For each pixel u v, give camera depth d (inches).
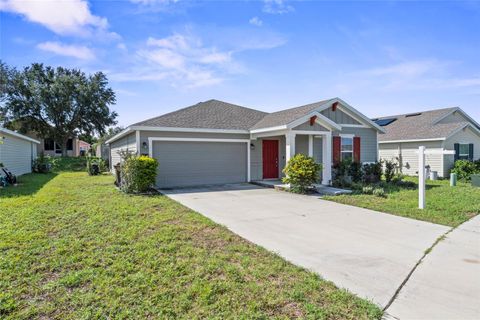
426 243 208.8
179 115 562.3
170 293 130.3
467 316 118.0
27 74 1261.1
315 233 231.6
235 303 123.9
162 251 179.8
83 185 510.3
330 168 504.7
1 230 217.0
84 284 138.0
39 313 115.2
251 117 618.8
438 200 370.6
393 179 530.6
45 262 161.0
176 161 505.0
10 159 628.4
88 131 1349.7
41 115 1269.7
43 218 254.7
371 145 632.4
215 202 358.6
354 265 168.4
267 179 582.2
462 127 696.4
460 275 156.1
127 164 424.2
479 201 363.9
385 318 116.6
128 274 147.9
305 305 123.3
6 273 147.6
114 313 115.5
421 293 136.6
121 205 317.7
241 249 188.4
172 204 332.2
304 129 471.5
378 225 257.4
